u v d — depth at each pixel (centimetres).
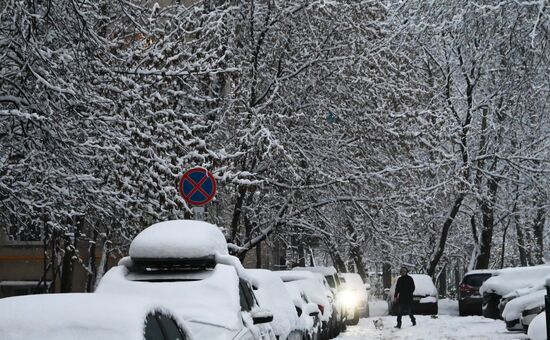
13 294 4519
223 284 1541
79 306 927
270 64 3856
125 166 2477
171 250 1650
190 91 3197
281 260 5144
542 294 3231
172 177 2614
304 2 3709
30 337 876
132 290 1545
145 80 2762
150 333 954
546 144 5450
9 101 2114
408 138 3866
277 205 3997
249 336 1488
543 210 6906
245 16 3750
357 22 3766
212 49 3125
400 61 3888
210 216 3903
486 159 5653
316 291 3406
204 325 1411
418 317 5203
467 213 6669
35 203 2228
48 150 2202
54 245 2734
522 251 8919
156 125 2606
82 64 2269
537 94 3359
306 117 3759
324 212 4088
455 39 3155
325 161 3850
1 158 2180
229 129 3678
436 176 4506
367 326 4678
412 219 4259
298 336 2336
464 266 9731
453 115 5122
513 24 2784
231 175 3166
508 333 3544
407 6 3170
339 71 3722
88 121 2297
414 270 8538
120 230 2683
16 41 2089
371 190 3875
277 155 3609
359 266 6612
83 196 2352
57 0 2203
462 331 3803
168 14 3272
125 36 3100
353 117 3797
